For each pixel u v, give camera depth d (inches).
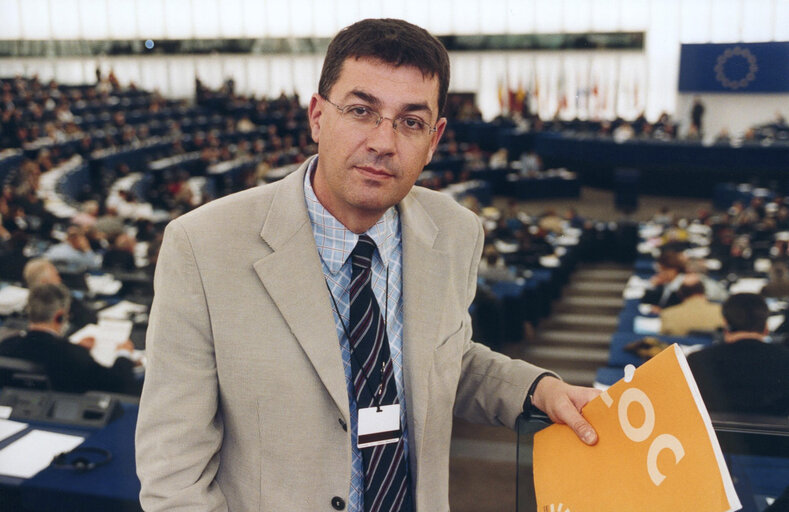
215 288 40.0
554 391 42.2
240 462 42.1
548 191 593.3
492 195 608.4
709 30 714.2
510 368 46.4
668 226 394.0
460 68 802.2
